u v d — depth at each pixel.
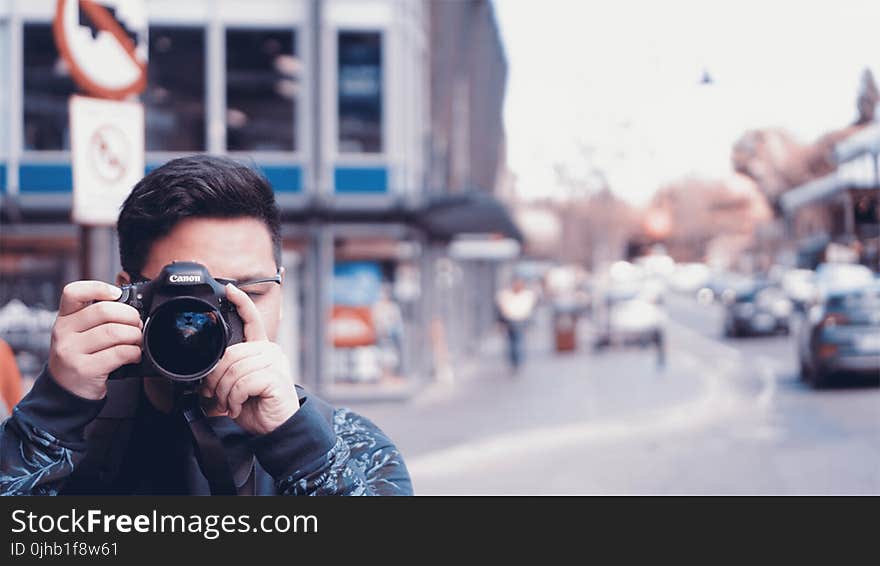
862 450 11.06
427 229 20.89
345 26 18.23
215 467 1.75
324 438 1.77
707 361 26.64
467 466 11.23
